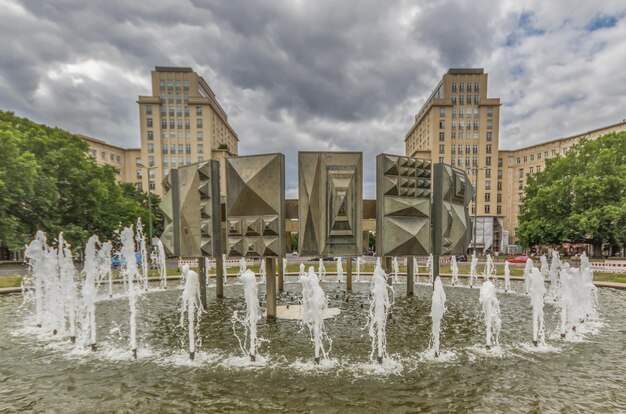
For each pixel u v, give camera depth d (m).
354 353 6.07
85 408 4.16
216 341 6.79
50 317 8.49
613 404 4.21
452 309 9.67
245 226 8.04
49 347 6.52
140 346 6.53
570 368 5.39
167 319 8.67
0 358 5.93
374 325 7.91
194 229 8.89
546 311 9.62
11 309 9.90
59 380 5.00
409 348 6.31
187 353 6.11
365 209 8.99
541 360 5.74
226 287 14.00
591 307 9.21
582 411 4.04
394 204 8.23
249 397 4.42
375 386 4.73
